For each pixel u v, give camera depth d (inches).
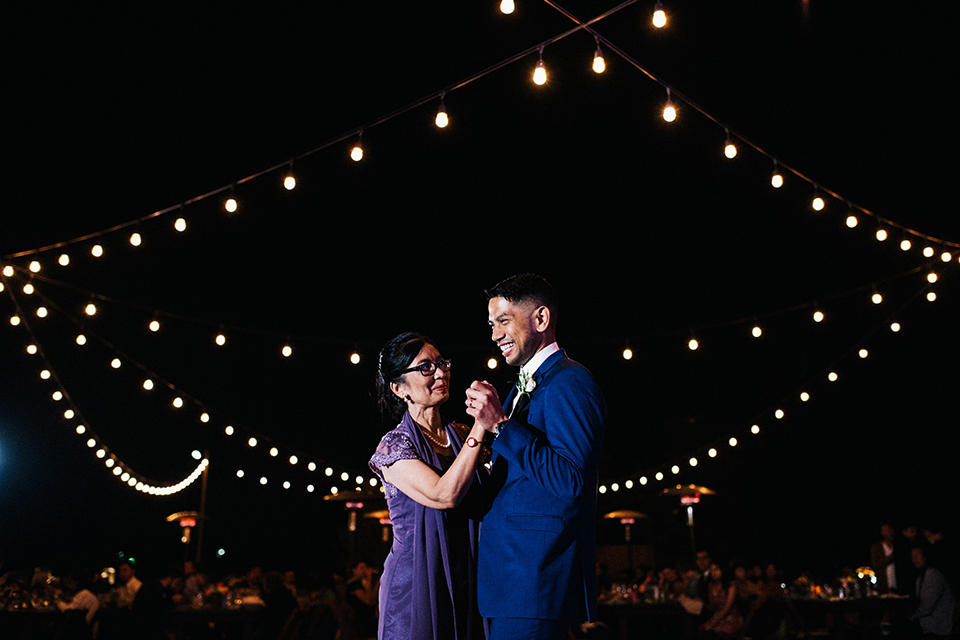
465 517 115.9
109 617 365.1
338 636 402.9
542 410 102.7
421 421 122.9
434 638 109.3
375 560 757.3
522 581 95.5
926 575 345.4
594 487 103.9
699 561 500.7
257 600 385.7
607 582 500.4
